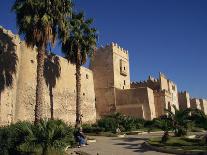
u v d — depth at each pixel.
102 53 57.22
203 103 90.75
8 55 30.44
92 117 50.81
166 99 59.28
